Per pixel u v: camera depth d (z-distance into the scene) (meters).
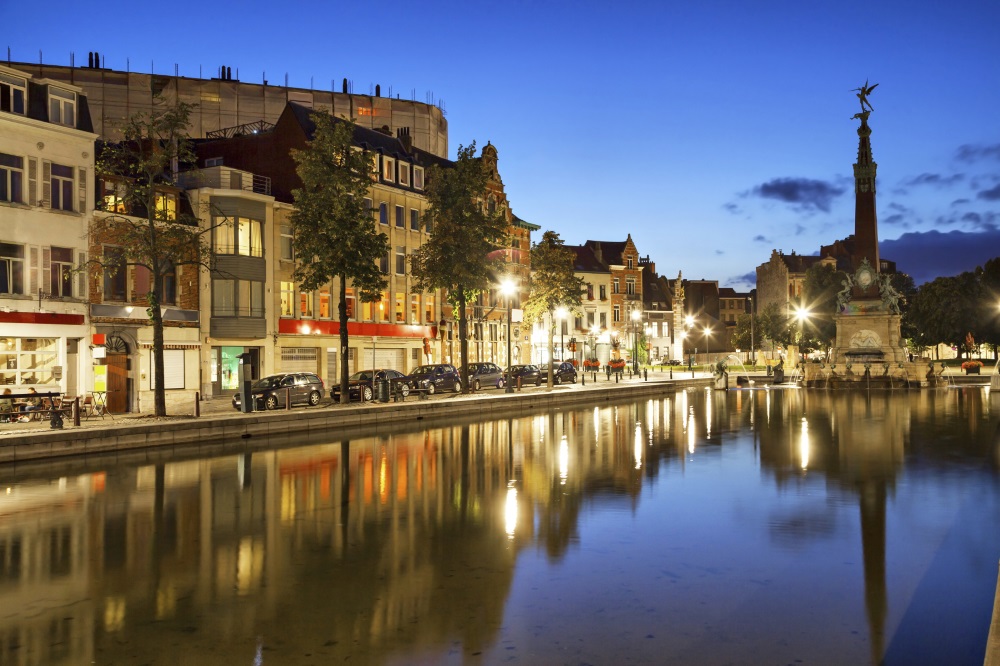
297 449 23.33
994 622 6.27
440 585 9.22
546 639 7.48
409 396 44.16
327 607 8.47
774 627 7.77
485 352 67.88
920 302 88.94
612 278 98.25
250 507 14.12
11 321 30.77
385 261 54.31
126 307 35.66
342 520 12.91
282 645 7.37
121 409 35.56
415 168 58.28
